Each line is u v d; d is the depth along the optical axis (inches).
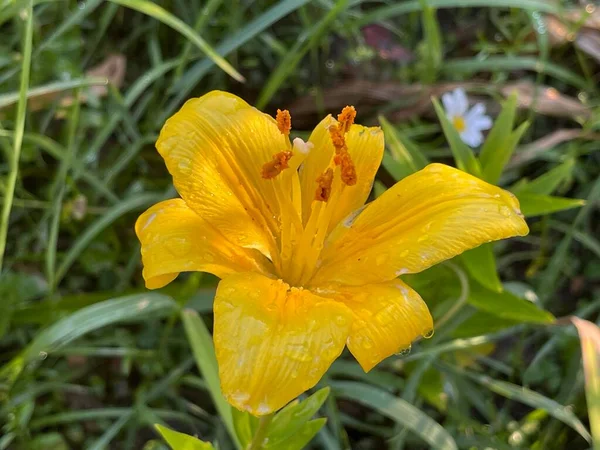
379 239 7.5
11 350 12.8
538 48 16.7
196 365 13.3
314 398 8.4
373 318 6.8
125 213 14.3
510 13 18.1
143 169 14.8
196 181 7.2
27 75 9.1
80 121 14.2
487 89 15.9
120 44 16.1
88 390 12.9
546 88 16.3
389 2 18.0
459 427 12.3
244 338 6.0
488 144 11.6
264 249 7.6
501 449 12.1
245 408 5.8
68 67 14.1
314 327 6.2
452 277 11.4
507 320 11.6
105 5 16.1
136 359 13.0
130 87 15.6
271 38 15.6
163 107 15.4
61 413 12.0
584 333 10.5
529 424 12.8
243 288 6.4
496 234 7.0
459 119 14.9
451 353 12.7
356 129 8.4
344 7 13.2
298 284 7.8
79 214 13.4
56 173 14.3
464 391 12.8
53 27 15.0
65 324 10.4
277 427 8.4
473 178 7.6
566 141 16.2
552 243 15.4
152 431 12.7
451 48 17.9
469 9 18.3
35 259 13.6
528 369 13.3
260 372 5.9
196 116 7.6
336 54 17.0
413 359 12.2
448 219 7.1
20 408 11.3
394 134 11.5
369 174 8.2
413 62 17.1
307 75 16.7
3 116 13.7
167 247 7.0
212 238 7.3
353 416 13.3
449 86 15.7
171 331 13.4
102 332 13.2
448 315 11.0
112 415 12.2
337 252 7.8
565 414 10.9
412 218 7.5
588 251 15.4
